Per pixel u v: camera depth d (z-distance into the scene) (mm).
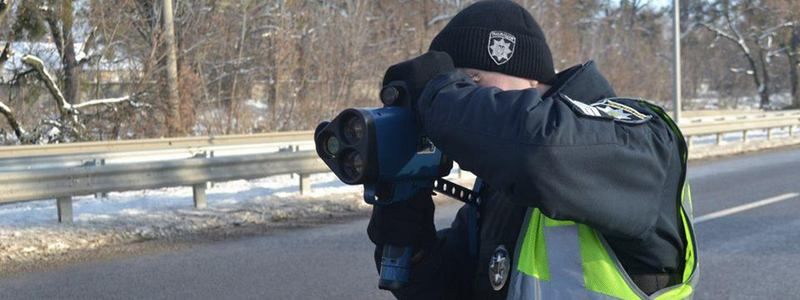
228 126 24328
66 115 21469
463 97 1637
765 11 55625
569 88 1819
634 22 59312
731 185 13312
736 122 22375
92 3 22094
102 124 22031
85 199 10680
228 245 8258
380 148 1673
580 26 49031
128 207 10000
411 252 1892
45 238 8172
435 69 1749
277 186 12289
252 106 26469
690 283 1784
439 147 1663
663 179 1688
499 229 1881
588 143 1560
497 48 1848
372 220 1899
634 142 1634
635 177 1621
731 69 61812
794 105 55750
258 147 16812
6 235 8227
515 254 1771
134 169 9414
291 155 11102
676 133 1797
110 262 7473
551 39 40344
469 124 1602
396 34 33500
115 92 22922
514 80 1880
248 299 6180
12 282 6730
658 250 1724
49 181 8703
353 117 1701
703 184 13516
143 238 8562
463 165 1640
